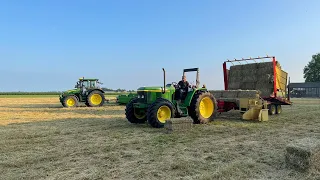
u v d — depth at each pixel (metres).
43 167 4.26
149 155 4.96
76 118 10.92
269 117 11.17
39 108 16.88
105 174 3.91
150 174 3.93
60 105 20.27
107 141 6.20
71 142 6.09
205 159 4.72
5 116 11.70
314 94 54.50
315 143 4.23
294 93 57.00
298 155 4.10
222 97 11.52
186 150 5.35
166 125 7.52
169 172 4.02
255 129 7.97
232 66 13.81
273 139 6.47
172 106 8.35
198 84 9.53
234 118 10.80
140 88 8.92
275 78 12.05
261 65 12.49
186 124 7.79
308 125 8.82
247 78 13.06
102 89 18.94
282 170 4.14
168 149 5.42
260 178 3.80
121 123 9.28
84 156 4.90
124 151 5.26
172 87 8.99
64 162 4.52
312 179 3.75
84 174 3.91
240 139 6.46
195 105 8.97
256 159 4.72
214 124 9.00
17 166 4.31
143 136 6.81
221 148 5.53
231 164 4.39
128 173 3.98
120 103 19.52
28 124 9.04
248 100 10.15
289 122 9.55
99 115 12.27
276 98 12.13
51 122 9.59
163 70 8.62
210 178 3.77
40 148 5.50
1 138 6.54
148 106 8.41
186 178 3.75
